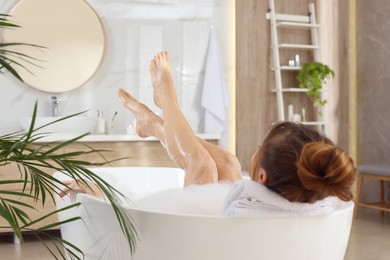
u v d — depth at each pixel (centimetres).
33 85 425
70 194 187
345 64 524
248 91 486
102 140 388
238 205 142
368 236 402
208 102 460
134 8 455
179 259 146
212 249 143
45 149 370
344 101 523
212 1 477
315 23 509
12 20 421
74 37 437
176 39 468
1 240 385
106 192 141
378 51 516
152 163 404
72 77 436
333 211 152
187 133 199
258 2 489
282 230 143
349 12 536
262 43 491
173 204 180
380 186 493
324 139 144
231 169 201
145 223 150
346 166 127
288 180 137
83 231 181
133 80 456
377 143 520
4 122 421
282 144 141
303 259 147
